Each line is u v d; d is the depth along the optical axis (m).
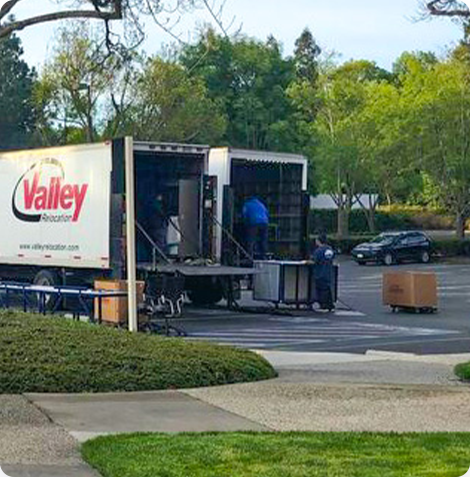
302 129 63.81
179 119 46.12
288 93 64.25
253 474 8.27
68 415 10.86
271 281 25.78
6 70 49.12
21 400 11.66
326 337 20.39
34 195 26.08
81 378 12.38
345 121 61.09
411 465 8.61
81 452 9.09
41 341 13.57
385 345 19.08
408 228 73.25
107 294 18.97
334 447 9.27
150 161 25.36
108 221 23.84
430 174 57.00
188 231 25.44
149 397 12.07
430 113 55.47
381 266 51.69
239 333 20.89
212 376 13.09
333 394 12.43
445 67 56.94
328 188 63.72
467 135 55.44
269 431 10.09
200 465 8.53
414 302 26.64
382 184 63.75
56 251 25.38
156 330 19.88
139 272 23.47
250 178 27.20
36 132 47.66
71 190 24.94
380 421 10.77
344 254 58.72
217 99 60.91
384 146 58.62
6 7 12.55
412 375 14.36
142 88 44.75
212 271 23.81
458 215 57.62
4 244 26.98
